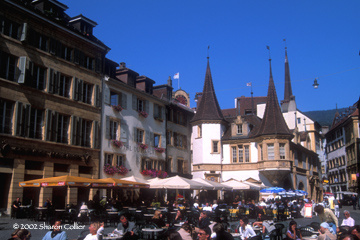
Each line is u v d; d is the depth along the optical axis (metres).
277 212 28.22
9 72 25.95
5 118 25.39
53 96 28.77
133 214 22.23
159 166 40.88
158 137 41.62
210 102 46.94
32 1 29.58
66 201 29.02
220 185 30.48
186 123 48.03
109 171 33.06
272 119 43.28
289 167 41.91
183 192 44.06
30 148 26.42
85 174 30.98
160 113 42.34
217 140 45.59
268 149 42.59
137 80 41.00
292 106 70.56
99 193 32.12
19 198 25.06
